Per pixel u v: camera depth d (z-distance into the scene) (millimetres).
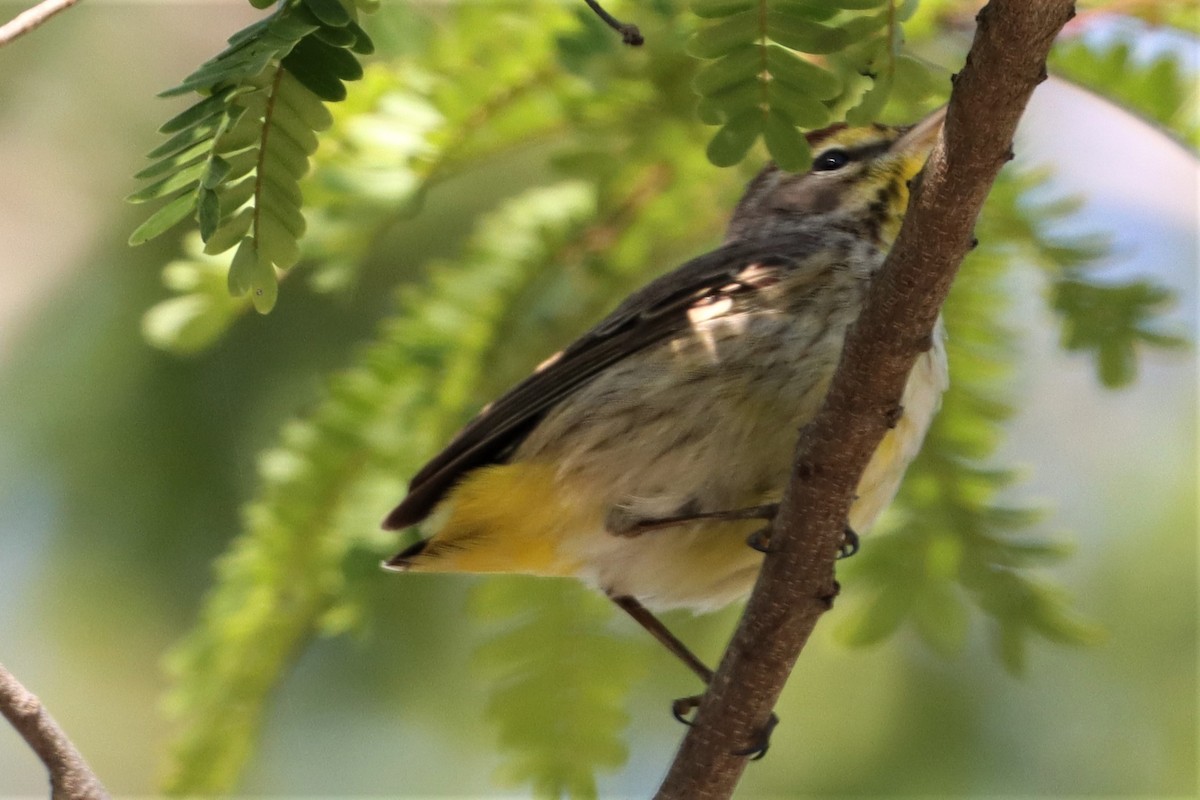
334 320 11930
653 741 12859
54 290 12242
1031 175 8805
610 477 9273
